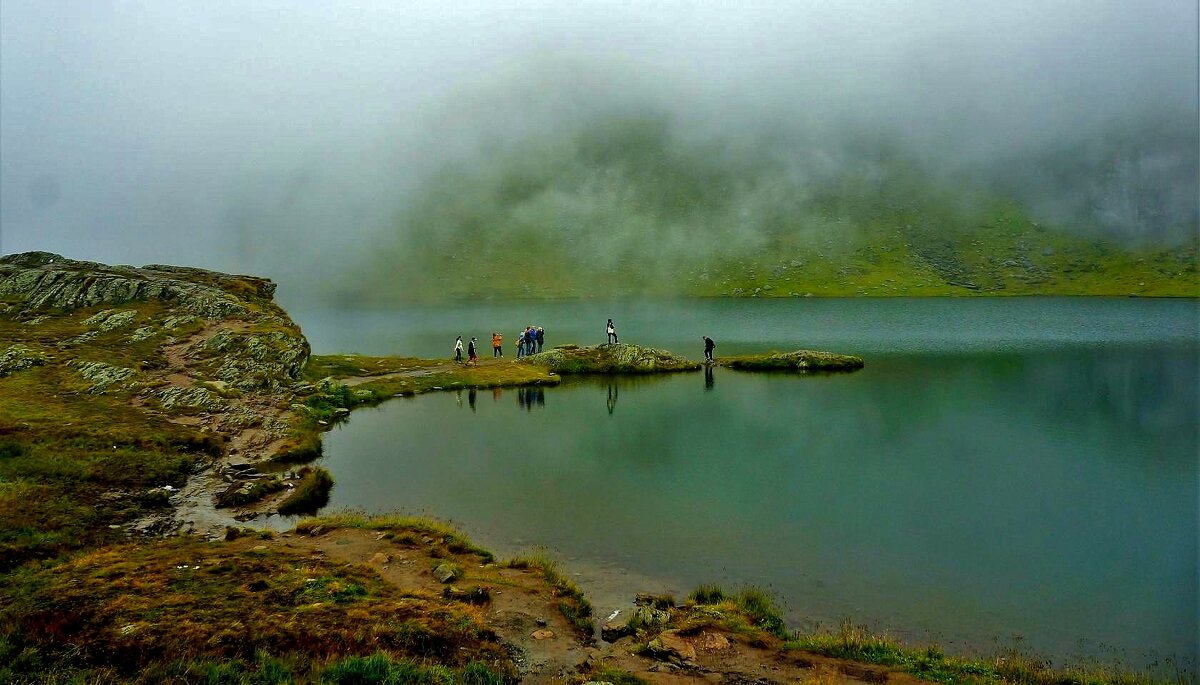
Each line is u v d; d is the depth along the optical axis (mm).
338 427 51594
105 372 51531
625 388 69875
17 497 28734
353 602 19953
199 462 38094
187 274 89062
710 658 17953
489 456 42625
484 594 21828
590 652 18656
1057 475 37844
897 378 74625
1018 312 189375
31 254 83875
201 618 18031
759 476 37938
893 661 17906
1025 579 24391
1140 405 58531
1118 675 17406
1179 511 31750
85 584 20172
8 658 15562
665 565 25719
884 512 31750
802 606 22281
